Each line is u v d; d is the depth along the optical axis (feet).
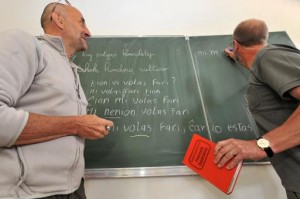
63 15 3.76
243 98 4.81
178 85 4.92
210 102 4.75
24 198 2.51
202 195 4.11
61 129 2.80
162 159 4.16
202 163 3.24
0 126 2.35
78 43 3.90
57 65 3.21
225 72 5.14
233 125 4.51
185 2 6.41
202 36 5.72
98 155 4.16
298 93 2.74
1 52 2.58
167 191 4.10
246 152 2.85
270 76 2.98
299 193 3.09
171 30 5.95
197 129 4.43
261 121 3.41
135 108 4.61
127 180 4.14
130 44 5.46
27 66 2.77
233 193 4.15
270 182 4.25
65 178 2.88
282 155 3.25
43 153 2.71
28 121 2.54
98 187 4.08
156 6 6.31
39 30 5.77
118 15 6.11
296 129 2.75
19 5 6.10
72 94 3.20
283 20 6.23
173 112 4.59
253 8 6.40
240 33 3.76
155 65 5.16
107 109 4.58
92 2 6.27
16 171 2.52
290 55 2.98
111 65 5.11
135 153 4.19
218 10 6.32
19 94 2.67
